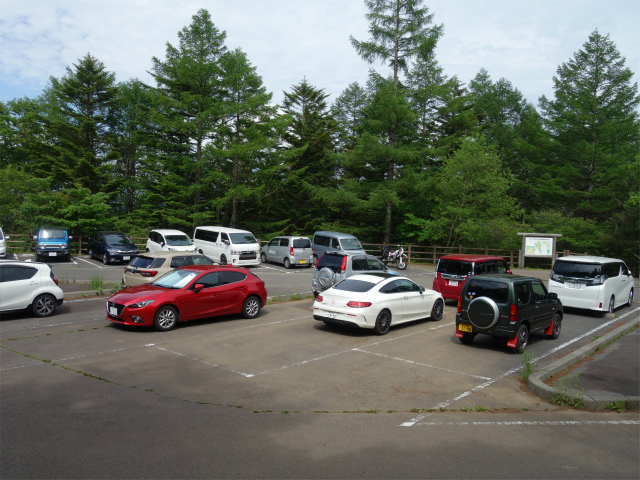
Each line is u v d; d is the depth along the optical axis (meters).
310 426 5.54
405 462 4.65
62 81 42.06
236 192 32.50
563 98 37.56
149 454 4.67
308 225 39.75
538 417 6.09
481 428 5.63
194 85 34.19
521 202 42.12
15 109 39.56
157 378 7.25
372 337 10.62
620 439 5.41
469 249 30.11
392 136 32.12
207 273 11.70
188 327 11.17
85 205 28.22
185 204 35.62
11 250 26.98
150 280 14.34
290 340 10.10
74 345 9.19
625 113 36.12
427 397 6.74
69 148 37.94
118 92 41.25
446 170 30.28
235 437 5.15
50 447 4.78
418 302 12.05
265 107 34.72
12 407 5.89
